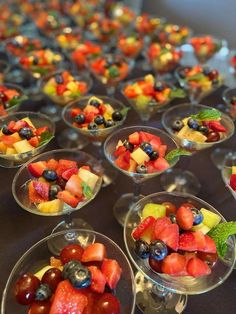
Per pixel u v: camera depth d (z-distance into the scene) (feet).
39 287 0.62
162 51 1.64
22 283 0.63
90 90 1.56
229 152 1.24
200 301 0.78
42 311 0.60
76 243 0.73
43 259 0.72
